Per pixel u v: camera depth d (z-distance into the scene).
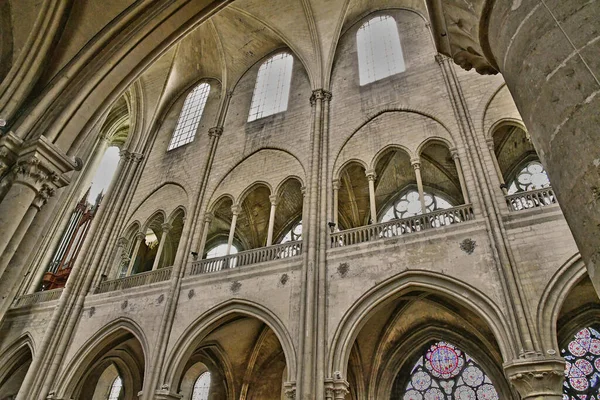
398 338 17.38
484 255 12.02
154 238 25.20
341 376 11.84
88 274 19.95
